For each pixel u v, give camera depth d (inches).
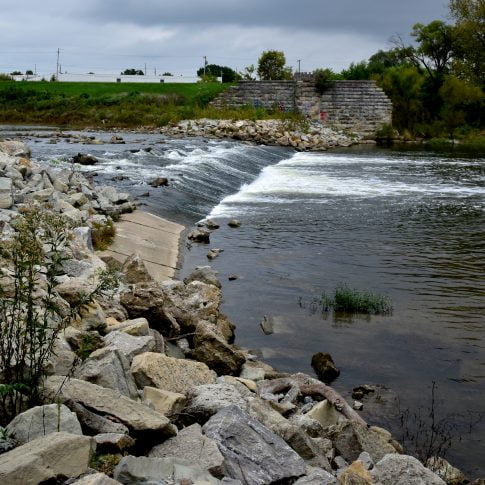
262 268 658.8
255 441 244.5
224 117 2598.4
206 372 317.4
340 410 346.3
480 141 2721.5
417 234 847.7
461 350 456.1
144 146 1572.3
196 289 522.6
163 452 231.6
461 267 679.1
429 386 400.5
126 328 346.0
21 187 662.5
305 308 537.6
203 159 1370.6
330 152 2201.0
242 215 952.9
